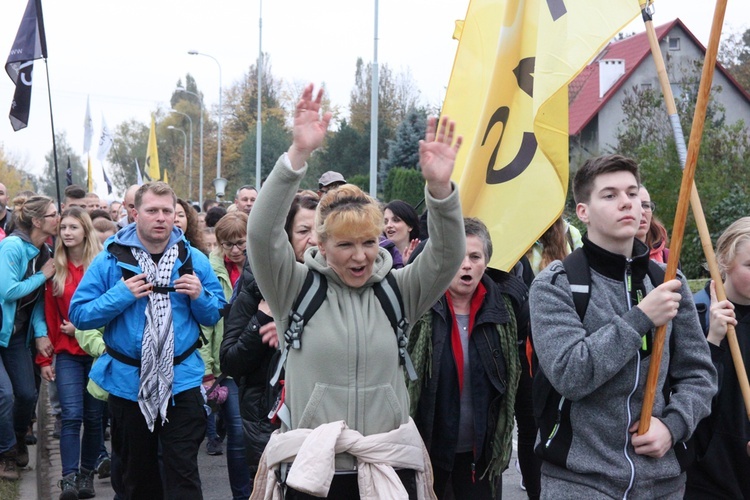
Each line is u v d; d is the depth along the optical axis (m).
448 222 3.41
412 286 3.57
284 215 3.37
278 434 3.49
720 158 22.39
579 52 4.77
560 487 3.37
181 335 5.35
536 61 4.89
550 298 3.37
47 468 7.77
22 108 10.09
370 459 3.35
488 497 4.32
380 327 3.47
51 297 7.07
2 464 7.14
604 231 3.37
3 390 6.86
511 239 5.37
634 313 3.19
